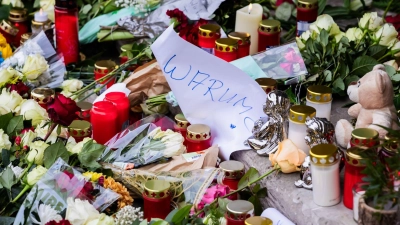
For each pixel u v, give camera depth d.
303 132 1.86
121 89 2.28
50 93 2.23
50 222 1.57
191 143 2.04
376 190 1.47
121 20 2.80
